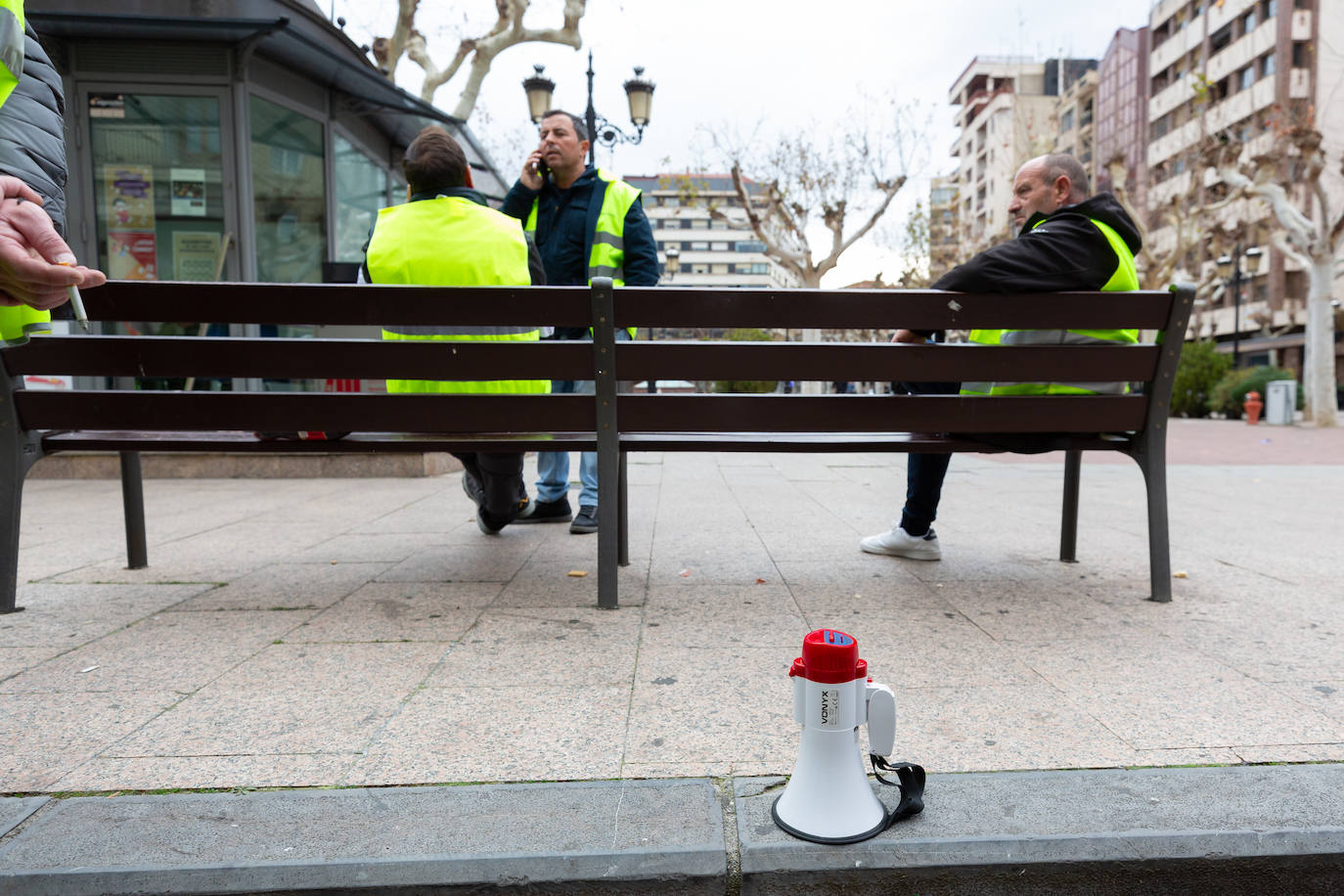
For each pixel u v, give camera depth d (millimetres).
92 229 7754
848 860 1251
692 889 1244
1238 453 11375
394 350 2486
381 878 1223
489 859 1239
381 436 2727
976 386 3008
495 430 2570
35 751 1624
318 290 2424
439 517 4688
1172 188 47844
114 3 7465
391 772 1526
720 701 1869
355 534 4113
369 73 8406
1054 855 1261
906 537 3447
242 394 2494
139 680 2025
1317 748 1614
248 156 7816
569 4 13891
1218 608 2686
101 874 1213
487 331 2986
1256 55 41906
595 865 1241
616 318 2482
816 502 5289
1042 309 2570
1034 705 1842
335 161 9008
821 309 2525
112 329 7090
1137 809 1371
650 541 3887
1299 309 43281
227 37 7430
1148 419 2729
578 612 2623
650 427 2602
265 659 2178
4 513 2590
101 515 4754
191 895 1215
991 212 67938
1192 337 40062
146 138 7801
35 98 1394
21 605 2727
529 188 4207
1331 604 2754
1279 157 19594
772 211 25344
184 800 1416
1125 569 3297
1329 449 12219
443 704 1861
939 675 2045
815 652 1334
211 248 7918
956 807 1380
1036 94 69125
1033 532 4211
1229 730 1706
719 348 2551
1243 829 1299
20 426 2562
